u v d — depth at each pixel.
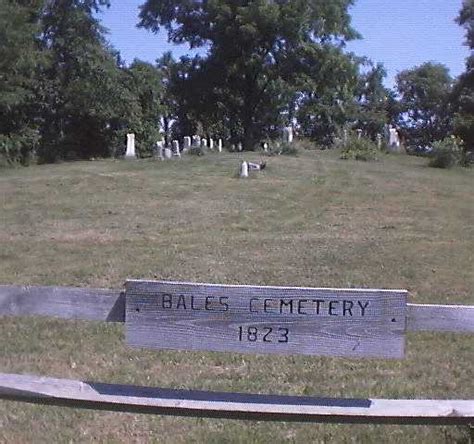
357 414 3.65
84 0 48.75
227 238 13.27
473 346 6.66
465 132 57.44
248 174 25.12
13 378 4.01
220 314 3.74
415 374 5.85
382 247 12.19
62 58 48.91
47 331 7.06
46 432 4.64
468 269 10.47
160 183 22.61
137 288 3.79
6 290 3.94
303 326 3.70
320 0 59.69
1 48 40.88
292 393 5.31
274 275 9.77
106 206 17.84
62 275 9.90
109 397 3.80
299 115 62.12
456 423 3.68
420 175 27.89
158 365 6.04
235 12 59.28
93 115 48.62
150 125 52.25
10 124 45.41
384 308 3.67
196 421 4.77
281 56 60.66
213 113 63.19
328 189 21.53
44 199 19.25
